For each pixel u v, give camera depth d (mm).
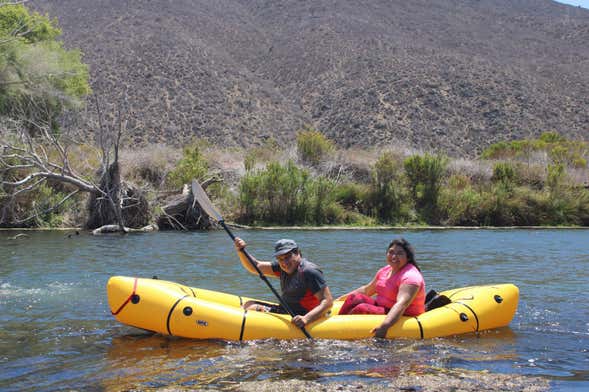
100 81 59062
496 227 22266
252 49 81125
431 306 6805
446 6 103625
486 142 56969
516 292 7004
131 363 5301
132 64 62531
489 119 59906
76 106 24609
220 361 5371
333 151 26094
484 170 26219
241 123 58812
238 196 21016
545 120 60156
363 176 25266
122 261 11289
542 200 23609
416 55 72500
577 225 23578
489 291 6914
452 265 11508
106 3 78062
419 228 21094
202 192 7152
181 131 54812
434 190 22922
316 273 6152
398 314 6109
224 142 54938
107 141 17734
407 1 101438
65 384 4781
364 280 9633
